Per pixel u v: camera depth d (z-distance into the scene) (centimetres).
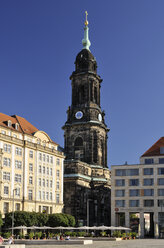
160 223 12044
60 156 12700
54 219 10738
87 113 16425
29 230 10200
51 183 12094
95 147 16125
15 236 9200
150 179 12362
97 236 10462
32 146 11306
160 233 11950
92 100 16800
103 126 16525
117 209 12525
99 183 15512
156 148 13150
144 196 12300
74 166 14662
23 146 10981
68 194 14388
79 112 16525
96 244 7006
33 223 9900
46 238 9594
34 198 11162
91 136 16138
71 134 16412
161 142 13362
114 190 12688
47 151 11981
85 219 14588
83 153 16075
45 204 11600
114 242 8075
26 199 10794
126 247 5984
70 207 14212
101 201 15262
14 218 9594
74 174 14525
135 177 12544
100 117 16812
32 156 11312
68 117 16900
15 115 12081
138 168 12581
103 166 16325
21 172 10806
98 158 16162
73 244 7044
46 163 11938
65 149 16412
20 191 10694
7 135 10381
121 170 12756
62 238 8881
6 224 9631
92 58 17475
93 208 15112
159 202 12100
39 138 11931
